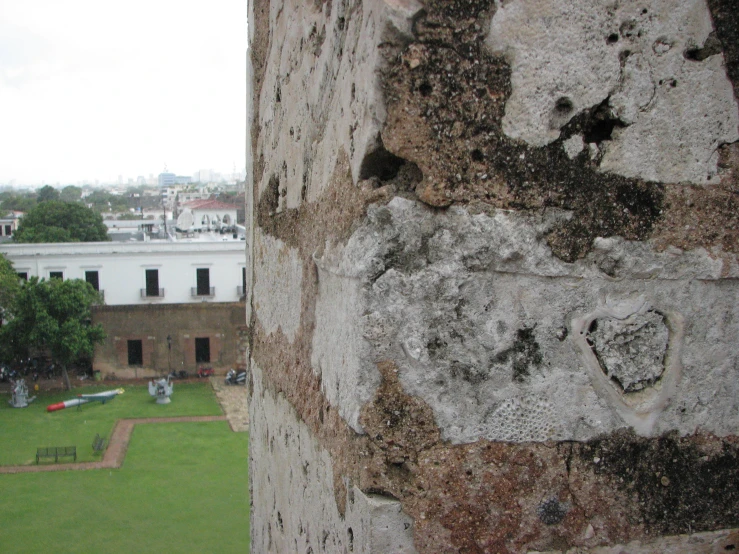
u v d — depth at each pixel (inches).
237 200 2413.9
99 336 1076.5
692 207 88.1
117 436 900.0
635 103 85.1
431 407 85.2
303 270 111.5
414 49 79.5
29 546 607.8
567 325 87.4
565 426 88.6
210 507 700.0
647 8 84.0
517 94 82.4
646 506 91.2
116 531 642.2
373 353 83.5
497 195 83.4
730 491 93.4
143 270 1258.6
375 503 83.7
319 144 103.8
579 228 85.7
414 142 80.7
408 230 82.6
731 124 88.0
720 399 92.5
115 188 7057.1
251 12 160.9
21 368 1137.4
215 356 1177.4
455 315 84.6
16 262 1208.8
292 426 120.5
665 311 89.5
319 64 104.2
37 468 787.4
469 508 86.4
